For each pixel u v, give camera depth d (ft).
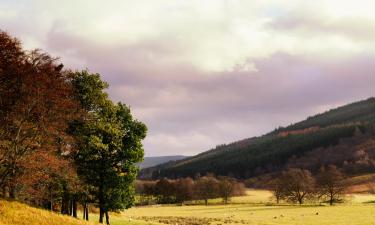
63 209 165.78
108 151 163.63
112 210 169.07
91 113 158.10
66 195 158.40
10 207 118.52
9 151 121.19
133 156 166.81
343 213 340.59
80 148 156.35
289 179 522.88
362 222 273.33
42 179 134.92
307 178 521.24
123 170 168.66
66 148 145.18
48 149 131.85
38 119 124.36
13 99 120.88
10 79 119.75
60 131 136.05
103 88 159.74
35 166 125.18
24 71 119.44
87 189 159.53
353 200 543.80
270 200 585.63
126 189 168.76
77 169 157.69
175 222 286.05
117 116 168.66
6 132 122.31
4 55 119.55
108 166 163.53
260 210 421.18
